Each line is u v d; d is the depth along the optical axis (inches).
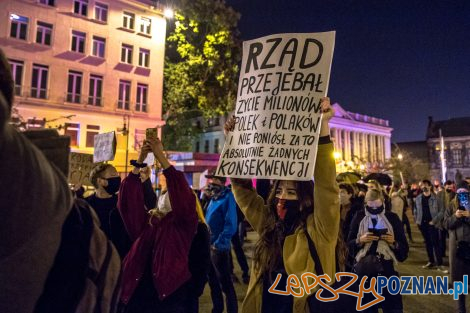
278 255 95.7
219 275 176.2
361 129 2047.2
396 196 381.4
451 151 2180.1
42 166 32.3
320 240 90.5
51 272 37.1
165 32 1011.3
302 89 98.1
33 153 31.5
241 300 208.2
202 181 353.1
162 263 99.8
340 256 102.0
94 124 874.1
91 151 858.8
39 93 800.9
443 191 284.5
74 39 858.8
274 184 106.4
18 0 773.3
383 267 135.5
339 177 209.5
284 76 101.0
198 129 1169.4
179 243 103.0
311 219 94.7
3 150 27.3
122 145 883.4
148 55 976.3
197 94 933.2
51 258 34.9
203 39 908.0
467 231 173.3
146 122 951.6
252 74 106.3
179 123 1091.3
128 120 869.2
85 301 41.0
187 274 102.7
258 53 106.4
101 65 890.1
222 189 190.1
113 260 47.6
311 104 96.0
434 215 284.5
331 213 89.0
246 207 103.6
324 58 98.1
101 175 133.6
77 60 853.2
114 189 134.6
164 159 103.6
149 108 962.1
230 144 105.5
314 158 90.8
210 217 182.2
